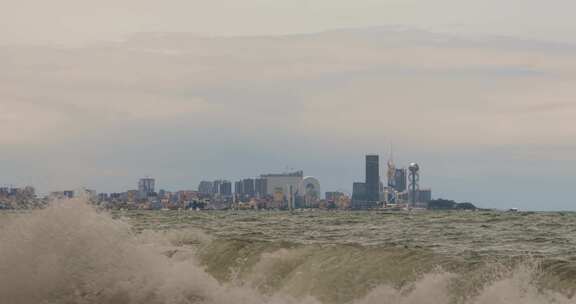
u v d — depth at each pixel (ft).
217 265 326.24
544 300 185.68
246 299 224.94
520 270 212.02
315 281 259.60
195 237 468.75
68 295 232.53
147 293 229.25
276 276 280.51
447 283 213.66
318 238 517.14
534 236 472.85
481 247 383.04
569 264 211.82
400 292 223.30
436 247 387.96
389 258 253.85
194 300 224.33
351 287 244.01
